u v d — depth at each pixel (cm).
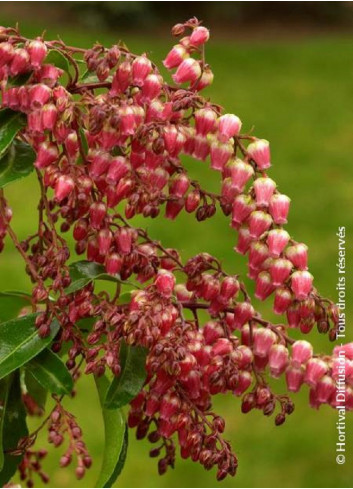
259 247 52
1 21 269
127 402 50
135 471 105
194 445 51
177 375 50
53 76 50
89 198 51
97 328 50
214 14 297
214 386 51
